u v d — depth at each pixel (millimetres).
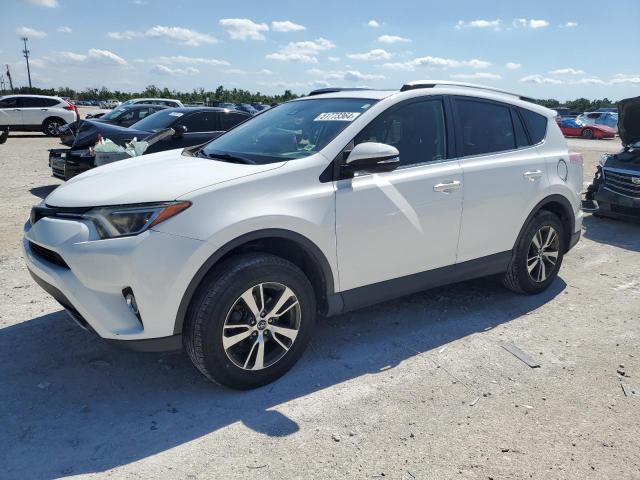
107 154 6504
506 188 4250
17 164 12852
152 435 2779
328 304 3469
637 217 7500
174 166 3486
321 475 2518
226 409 3020
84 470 2514
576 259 6102
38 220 3232
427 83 4055
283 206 3121
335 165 3391
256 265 3029
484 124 4297
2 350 3607
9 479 2438
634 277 5473
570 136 29656
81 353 3598
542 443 2789
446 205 3875
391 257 3666
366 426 2893
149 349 2898
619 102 8289
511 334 4062
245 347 3182
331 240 3330
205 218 2895
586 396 3242
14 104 21672
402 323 4211
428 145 3898
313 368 3484
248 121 4449
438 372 3475
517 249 4523
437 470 2568
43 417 2898
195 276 2875
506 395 3230
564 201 4766
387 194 3555
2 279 4883
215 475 2500
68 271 2953
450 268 4074
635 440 2832
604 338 4035
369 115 3615
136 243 2770
